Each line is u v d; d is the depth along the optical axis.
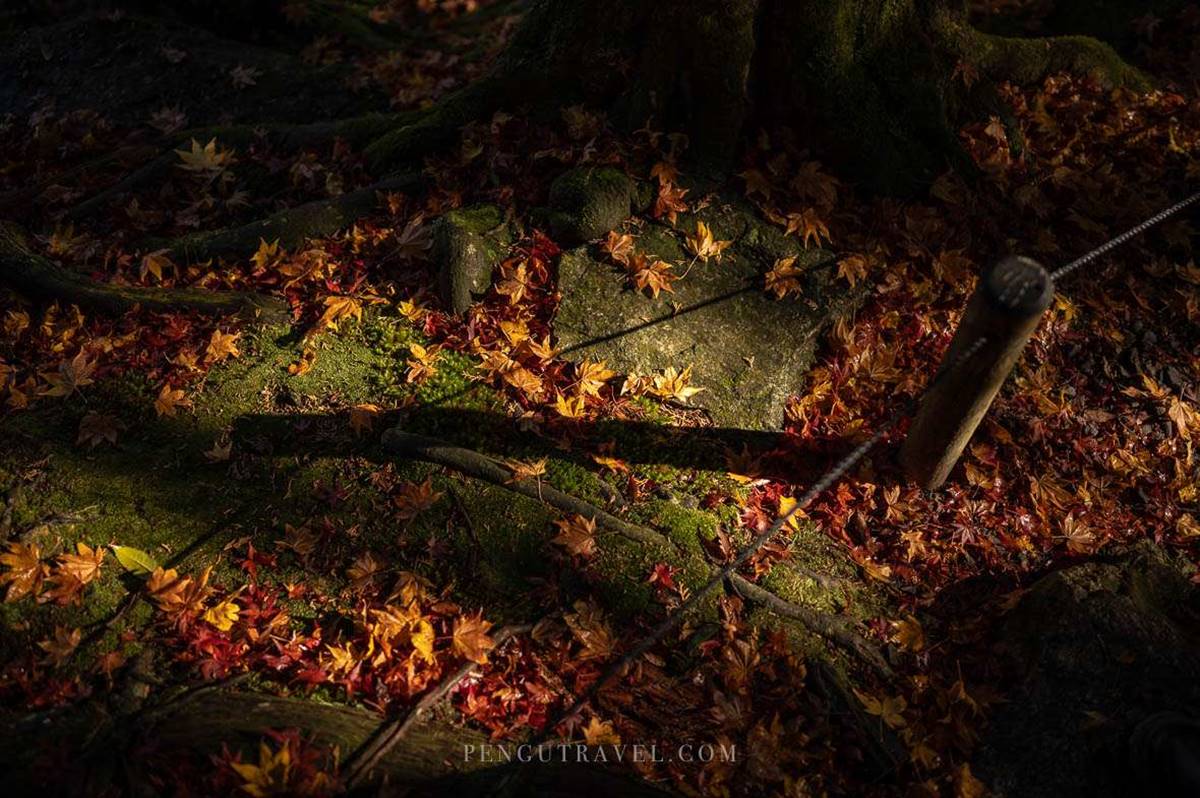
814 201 1.76
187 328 1.59
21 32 2.29
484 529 1.45
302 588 1.37
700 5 1.70
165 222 1.82
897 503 1.56
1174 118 2.00
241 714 1.24
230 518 1.42
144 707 1.24
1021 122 1.96
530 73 1.82
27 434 1.46
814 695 1.38
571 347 1.62
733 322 1.66
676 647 1.40
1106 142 1.95
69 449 1.46
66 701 1.24
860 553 1.52
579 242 1.68
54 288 1.63
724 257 1.70
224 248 1.73
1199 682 1.37
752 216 1.73
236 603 1.35
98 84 2.16
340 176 1.84
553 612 1.39
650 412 1.60
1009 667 1.43
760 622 1.43
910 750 1.34
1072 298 1.76
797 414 1.63
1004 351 1.35
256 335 1.60
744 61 1.72
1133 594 1.46
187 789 1.17
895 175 1.79
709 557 1.47
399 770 1.22
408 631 1.33
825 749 1.34
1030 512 1.58
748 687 1.38
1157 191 1.88
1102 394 1.69
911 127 1.80
